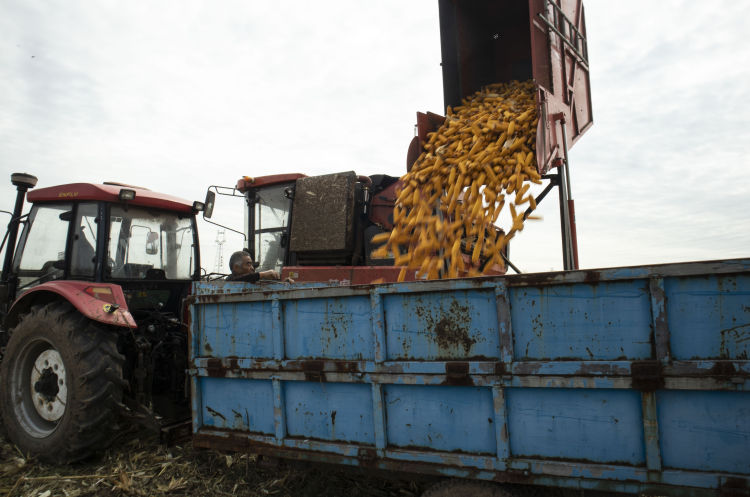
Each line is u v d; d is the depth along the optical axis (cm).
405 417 248
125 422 372
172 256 471
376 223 472
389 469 249
